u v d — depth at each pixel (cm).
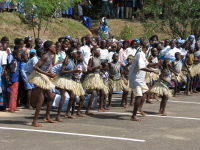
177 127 688
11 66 848
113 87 898
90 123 715
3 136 588
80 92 768
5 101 870
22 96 938
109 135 606
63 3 1481
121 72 908
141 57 737
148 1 1708
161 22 1681
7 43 971
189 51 1176
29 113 841
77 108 874
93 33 2131
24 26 1717
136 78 748
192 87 1277
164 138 596
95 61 825
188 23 1669
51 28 1861
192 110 891
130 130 652
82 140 567
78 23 2119
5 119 752
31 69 845
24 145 533
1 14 1725
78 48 1016
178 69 1087
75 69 730
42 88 671
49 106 719
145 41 755
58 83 728
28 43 1000
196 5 1537
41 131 629
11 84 852
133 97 966
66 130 639
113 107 939
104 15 2362
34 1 1322
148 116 809
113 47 1098
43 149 513
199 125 710
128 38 1989
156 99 1054
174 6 1563
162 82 820
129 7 2366
